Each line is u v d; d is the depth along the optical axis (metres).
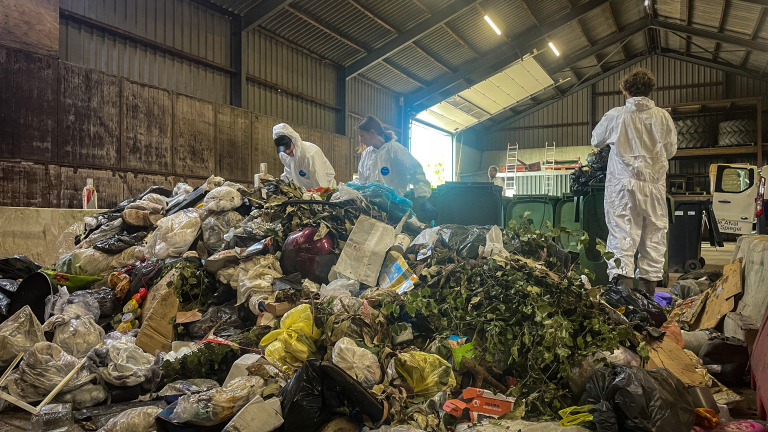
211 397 1.85
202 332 2.84
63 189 6.35
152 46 8.09
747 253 3.43
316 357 2.37
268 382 2.02
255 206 3.71
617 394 1.86
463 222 5.72
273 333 2.41
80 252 3.53
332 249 3.18
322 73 12.20
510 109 20.72
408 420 1.96
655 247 3.66
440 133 18.42
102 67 7.37
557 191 18.19
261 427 1.76
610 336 2.25
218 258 3.11
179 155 8.05
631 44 18.42
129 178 7.24
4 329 2.50
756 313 2.93
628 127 3.60
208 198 3.66
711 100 18.39
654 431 1.75
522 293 2.52
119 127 7.08
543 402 2.15
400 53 13.13
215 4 9.19
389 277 2.96
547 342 2.23
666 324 2.86
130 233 3.96
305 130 11.06
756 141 16.30
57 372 2.22
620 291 2.91
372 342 2.38
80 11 7.03
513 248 3.31
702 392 2.14
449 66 14.59
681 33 16.33
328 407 1.88
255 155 9.55
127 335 2.76
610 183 3.72
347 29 11.39
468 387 2.29
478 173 19.89
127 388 2.29
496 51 14.34
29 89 5.96
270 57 10.59
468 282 2.76
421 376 2.19
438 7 11.53
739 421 2.05
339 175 12.25
